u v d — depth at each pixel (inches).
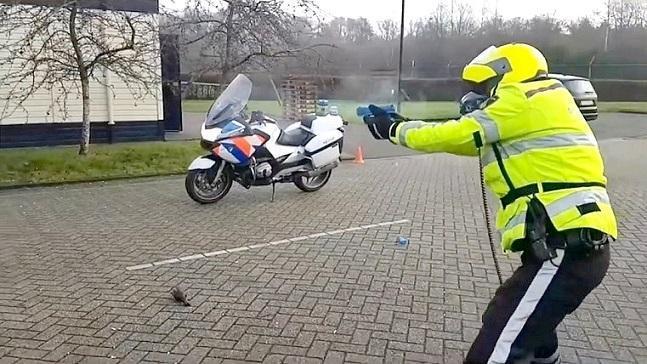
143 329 160.2
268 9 540.4
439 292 187.9
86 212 303.3
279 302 179.2
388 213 297.9
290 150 328.8
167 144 552.7
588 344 152.3
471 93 115.6
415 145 110.9
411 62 1029.2
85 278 200.8
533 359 120.2
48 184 382.0
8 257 224.5
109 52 447.8
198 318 167.5
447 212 300.4
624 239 249.0
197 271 207.8
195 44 557.9
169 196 343.6
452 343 152.8
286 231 261.6
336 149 347.6
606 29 1227.2
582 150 104.3
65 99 517.7
